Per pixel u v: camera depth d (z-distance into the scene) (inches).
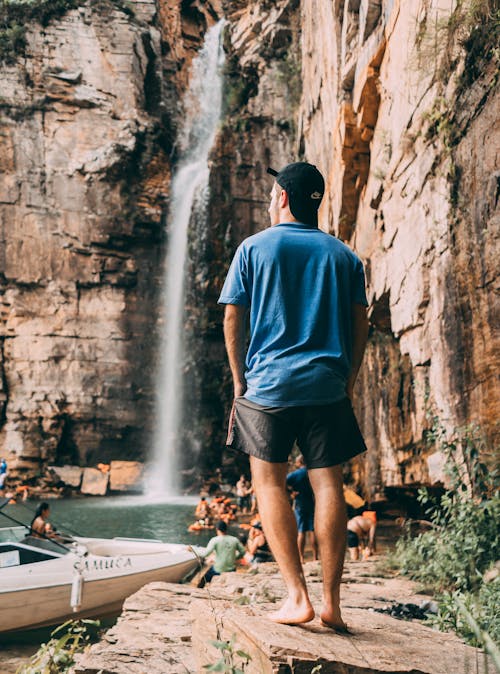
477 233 323.3
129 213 1230.9
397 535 526.6
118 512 851.4
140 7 1322.6
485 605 165.2
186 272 1267.2
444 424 363.9
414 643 97.5
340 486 94.9
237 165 1245.7
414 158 432.1
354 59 623.8
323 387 93.6
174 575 351.3
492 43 312.3
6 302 1158.3
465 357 335.3
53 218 1188.5
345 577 295.4
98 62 1250.0
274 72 1256.2
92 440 1179.9
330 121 734.5
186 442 1226.6
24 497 1042.7
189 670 125.3
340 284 99.3
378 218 536.1
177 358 1240.2
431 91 395.9
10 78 1194.6
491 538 230.5
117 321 1215.6
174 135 1371.8
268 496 94.3
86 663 132.5
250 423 95.3
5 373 1147.3
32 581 304.3
